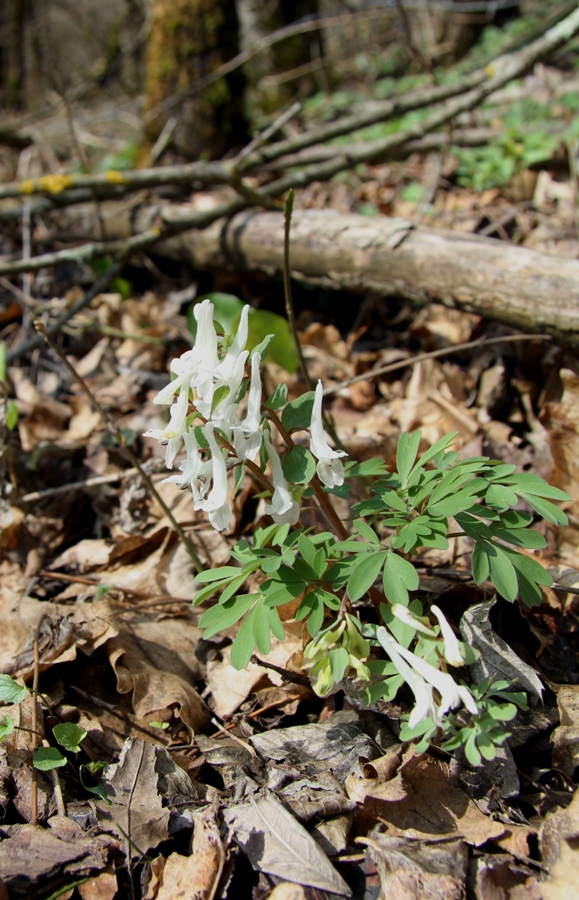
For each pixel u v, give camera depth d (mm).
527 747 191
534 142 427
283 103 809
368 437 309
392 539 180
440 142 483
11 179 650
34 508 306
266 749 198
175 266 451
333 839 174
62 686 221
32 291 443
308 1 834
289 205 229
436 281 318
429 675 161
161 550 276
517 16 851
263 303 417
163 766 197
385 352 358
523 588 175
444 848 170
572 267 282
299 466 182
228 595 183
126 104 917
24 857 175
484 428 299
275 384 343
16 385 379
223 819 181
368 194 478
